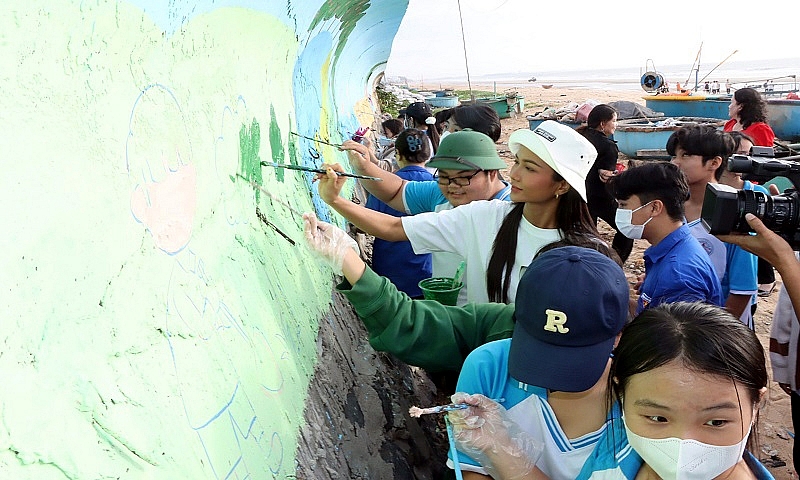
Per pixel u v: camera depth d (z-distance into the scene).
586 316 1.69
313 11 4.89
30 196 1.14
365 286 2.32
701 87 26.81
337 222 5.32
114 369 1.31
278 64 4.01
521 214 2.84
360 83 14.77
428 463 3.17
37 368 1.09
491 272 2.84
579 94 47.56
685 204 4.06
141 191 1.59
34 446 1.03
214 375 1.72
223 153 2.38
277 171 3.48
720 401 1.48
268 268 2.66
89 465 1.13
